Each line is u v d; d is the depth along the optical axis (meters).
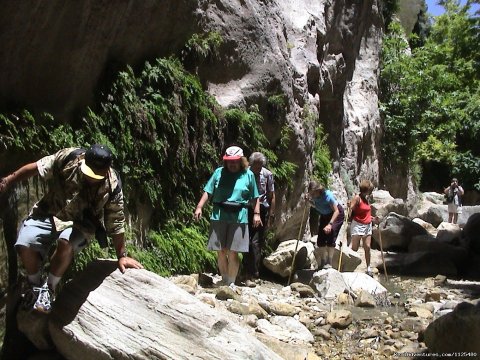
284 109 9.83
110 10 6.15
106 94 6.67
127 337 4.02
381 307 7.30
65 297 4.41
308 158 10.91
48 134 5.55
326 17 13.60
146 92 7.24
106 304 4.22
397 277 10.12
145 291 4.26
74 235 4.17
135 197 7.09
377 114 17.81
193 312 4.08
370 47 17.94
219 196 7.25
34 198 5.03
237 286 7.66
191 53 8.16
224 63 8.81
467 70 20.33
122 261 4.45
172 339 3.97
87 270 4.57
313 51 12.05
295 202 10.60
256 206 7.44
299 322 6.13
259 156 8.01
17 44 5.14
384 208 15.19
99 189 4.11
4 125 5.08
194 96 7.92
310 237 11.66
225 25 8.78
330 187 13.05
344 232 11.44
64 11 5.48
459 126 22.91
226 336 4.02
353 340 5.87
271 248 9.68
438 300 7.86
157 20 7.16
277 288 8.20
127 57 6.96
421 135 22.44
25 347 4.68
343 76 14.77
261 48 9.41
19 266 4.73
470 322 4.64
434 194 23.73
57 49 5.62
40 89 5.62
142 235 7.23
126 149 6.81
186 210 7.93
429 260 10.81
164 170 7.52
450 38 22.05
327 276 7.82
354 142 15.93
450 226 14.95
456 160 25.83
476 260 11.38
